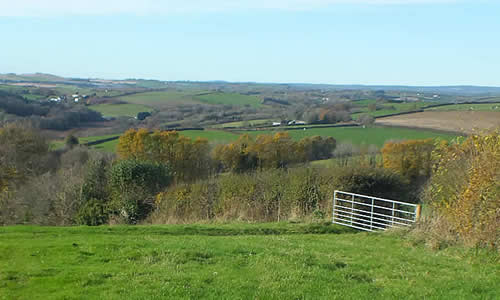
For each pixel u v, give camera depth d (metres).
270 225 18.64
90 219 23.88
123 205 23.78
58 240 12.62
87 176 26.12
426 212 15.69
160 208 23.75
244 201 22.06
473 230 11.95
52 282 8.36
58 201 25.02
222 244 12.39
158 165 28.22
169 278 8.62
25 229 16.02
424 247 13.34
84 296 7.65
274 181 22.78
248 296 7.76
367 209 21.38
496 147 12.05
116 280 8.49
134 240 12.73
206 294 7.82
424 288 8.55
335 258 11.19
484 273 9.88
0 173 35.66
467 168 13.01
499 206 11.59
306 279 8.82
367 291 8.27
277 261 10.12
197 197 23.22
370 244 14.36
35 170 38.34
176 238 14.24
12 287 8.10
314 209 21.45
